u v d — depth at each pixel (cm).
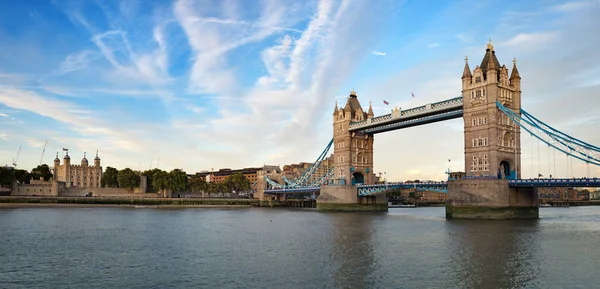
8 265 5475
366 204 17050
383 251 6300
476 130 12006
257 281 4609
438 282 4466
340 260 5647
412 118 14425
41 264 5538
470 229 8919
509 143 11925
